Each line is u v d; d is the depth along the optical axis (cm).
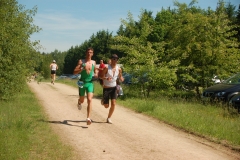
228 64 1759
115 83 899
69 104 1281
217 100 1357
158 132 816
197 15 1806
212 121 936
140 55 1563
